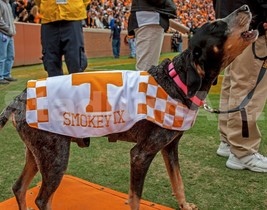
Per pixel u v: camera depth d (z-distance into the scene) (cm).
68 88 235
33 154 239
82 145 247
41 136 233
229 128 344
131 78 237
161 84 229
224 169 348
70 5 418
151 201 289
